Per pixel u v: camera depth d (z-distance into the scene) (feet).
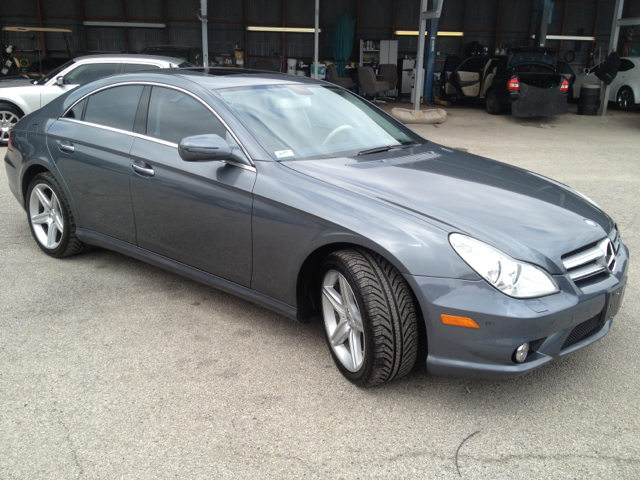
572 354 9.73
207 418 7.86
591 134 40.86
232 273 10.11
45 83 30.12
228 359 9.45
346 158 10.08
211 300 11.75
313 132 10.63
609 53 52.54
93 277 12.78
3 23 65.51
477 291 7.36
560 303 7.45
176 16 68.64
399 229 7.86
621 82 54.08
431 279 7.54
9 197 19.60
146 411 7.99
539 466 6.98
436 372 7.89
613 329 10.65
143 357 9.45
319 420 7.86
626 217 18.42
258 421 7.80
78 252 13.67
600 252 8.34
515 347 7.30
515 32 74.49
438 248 7.60
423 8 44.37
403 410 8.12
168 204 10.64
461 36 73.31
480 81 52.75
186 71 11.87
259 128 10.05
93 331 10.31
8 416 7.81
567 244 7.94
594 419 7.94
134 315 10.98
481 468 6.94
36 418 7.79
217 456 7.09
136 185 11.12
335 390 8.59
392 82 57.00
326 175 9.18
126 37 68.28
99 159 11.73
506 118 48.32
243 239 9.64
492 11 73.10
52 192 13.21
